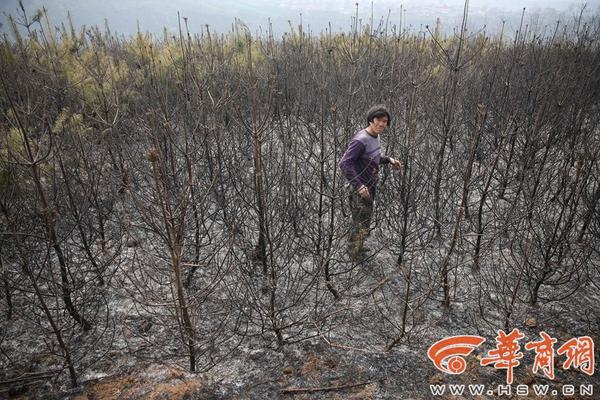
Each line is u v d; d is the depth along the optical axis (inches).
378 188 154.6
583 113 178.1
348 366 99.9
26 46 175.9
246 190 147.7
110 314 119.3
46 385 96.5
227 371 99.2
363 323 114.5
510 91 191.6
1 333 111.9
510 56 209.5
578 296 121.8
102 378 97.8
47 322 116.2
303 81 218.8
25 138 89.0
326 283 118.8
